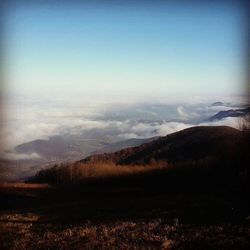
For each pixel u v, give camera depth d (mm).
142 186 42656
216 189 29984
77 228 17609
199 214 19047
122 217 20109
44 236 16625
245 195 24031
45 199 35938
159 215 19703
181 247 12609
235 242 12500
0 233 18359
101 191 41188
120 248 13016
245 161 36969
